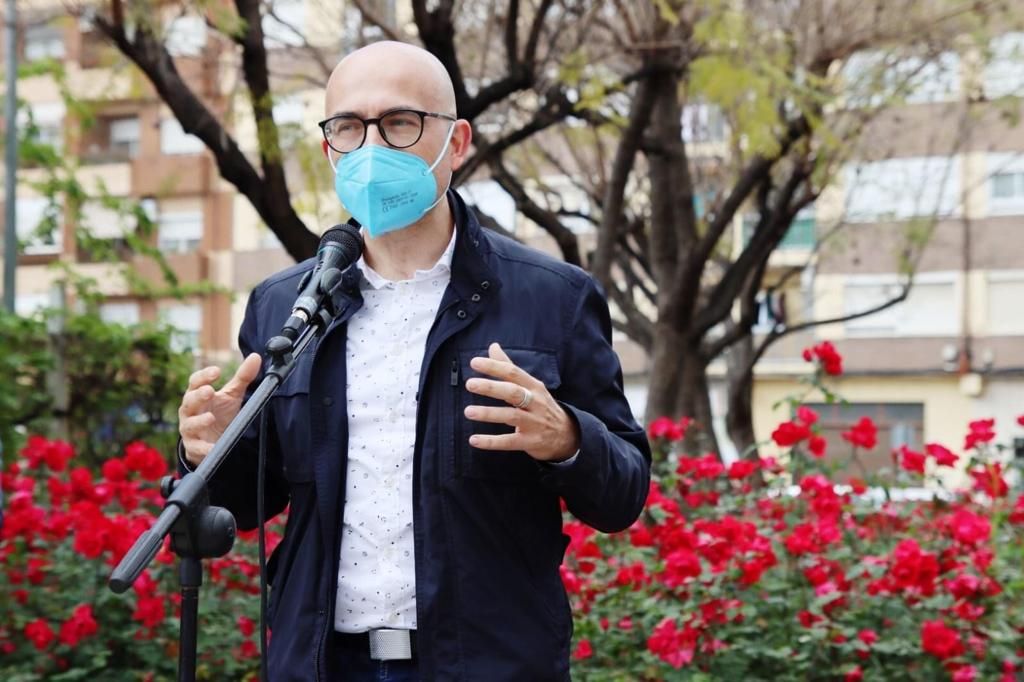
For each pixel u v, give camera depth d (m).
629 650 4.96
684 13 8.52
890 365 25.73
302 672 2.44
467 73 9.88
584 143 12.22
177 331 11.70
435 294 2.56
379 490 2.46
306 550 2.49
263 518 2.45
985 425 6.19
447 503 2.42
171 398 11.51
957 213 24.09
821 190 10.90
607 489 2.44
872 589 4.84
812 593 4.89
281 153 7.69
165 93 6.93
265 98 7.18
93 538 4.91
